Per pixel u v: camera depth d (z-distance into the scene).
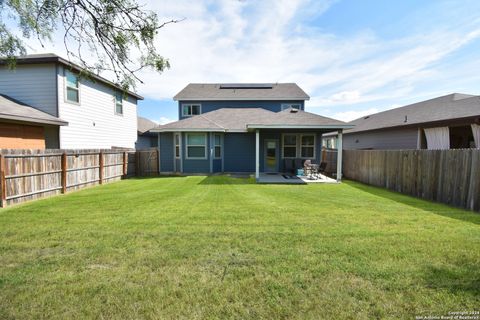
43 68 10.12
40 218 5.06
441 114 11.75
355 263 3.03
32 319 2.12
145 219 4.96
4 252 3.40
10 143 8.74
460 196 6.13
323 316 2.13
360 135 19.50
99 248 3.52
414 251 3.36
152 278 2.73
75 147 11.29
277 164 14.02
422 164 7.47
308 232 4.16
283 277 2.73
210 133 13.45
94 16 3.35
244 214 5.34
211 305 2.29
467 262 3.04
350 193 8.25
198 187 9.44
